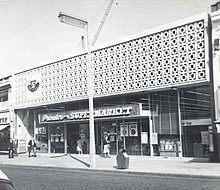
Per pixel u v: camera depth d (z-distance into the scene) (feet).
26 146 115.34
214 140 66.03
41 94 108.78
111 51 86.99
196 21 70.38
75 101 98.53
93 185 41.37
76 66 97.04
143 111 80.12
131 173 54.49
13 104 120.57
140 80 79.92
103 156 88.17
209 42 68.74
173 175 49.62
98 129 93.97
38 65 110.22
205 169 53.88
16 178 50.14
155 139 80.12
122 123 87.76
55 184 42.65
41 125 114.01
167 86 74.49
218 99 65.67
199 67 69.62
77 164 71.10
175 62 73.46
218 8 70.18
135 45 81.51
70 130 103.60
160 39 76.48
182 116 75.46
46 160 84.64
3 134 124.67
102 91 88.48
